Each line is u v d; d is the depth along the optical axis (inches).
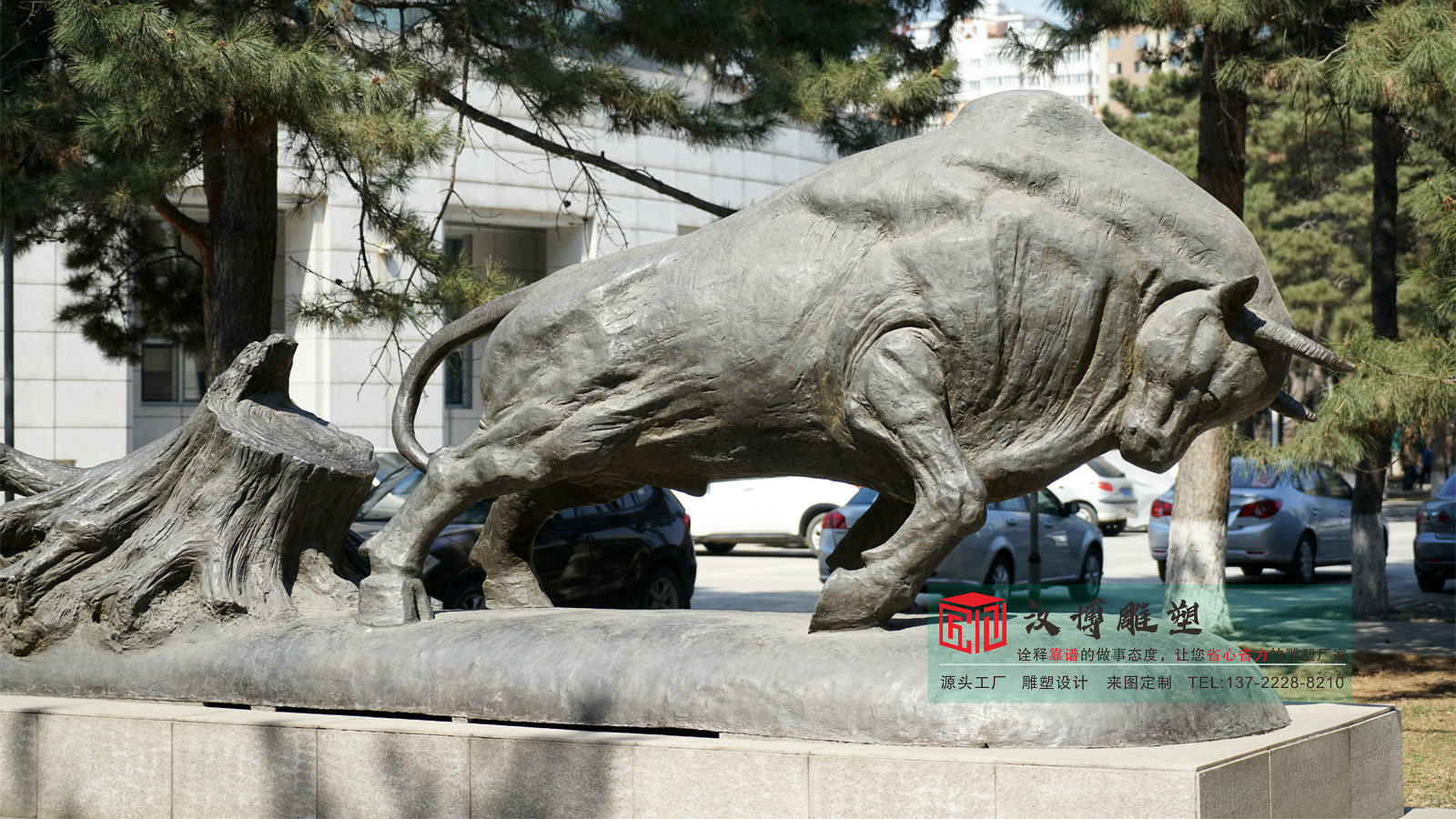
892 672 185.5
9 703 238.4
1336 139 799.7
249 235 406.0
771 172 1035.3
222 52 298.4
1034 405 199.0
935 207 199.9
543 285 235.3
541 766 193.9
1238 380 198.8
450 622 224.7
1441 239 298.7
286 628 235.0
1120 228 198.4
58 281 861.8
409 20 529.3
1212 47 421.4
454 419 976.9
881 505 229.5
